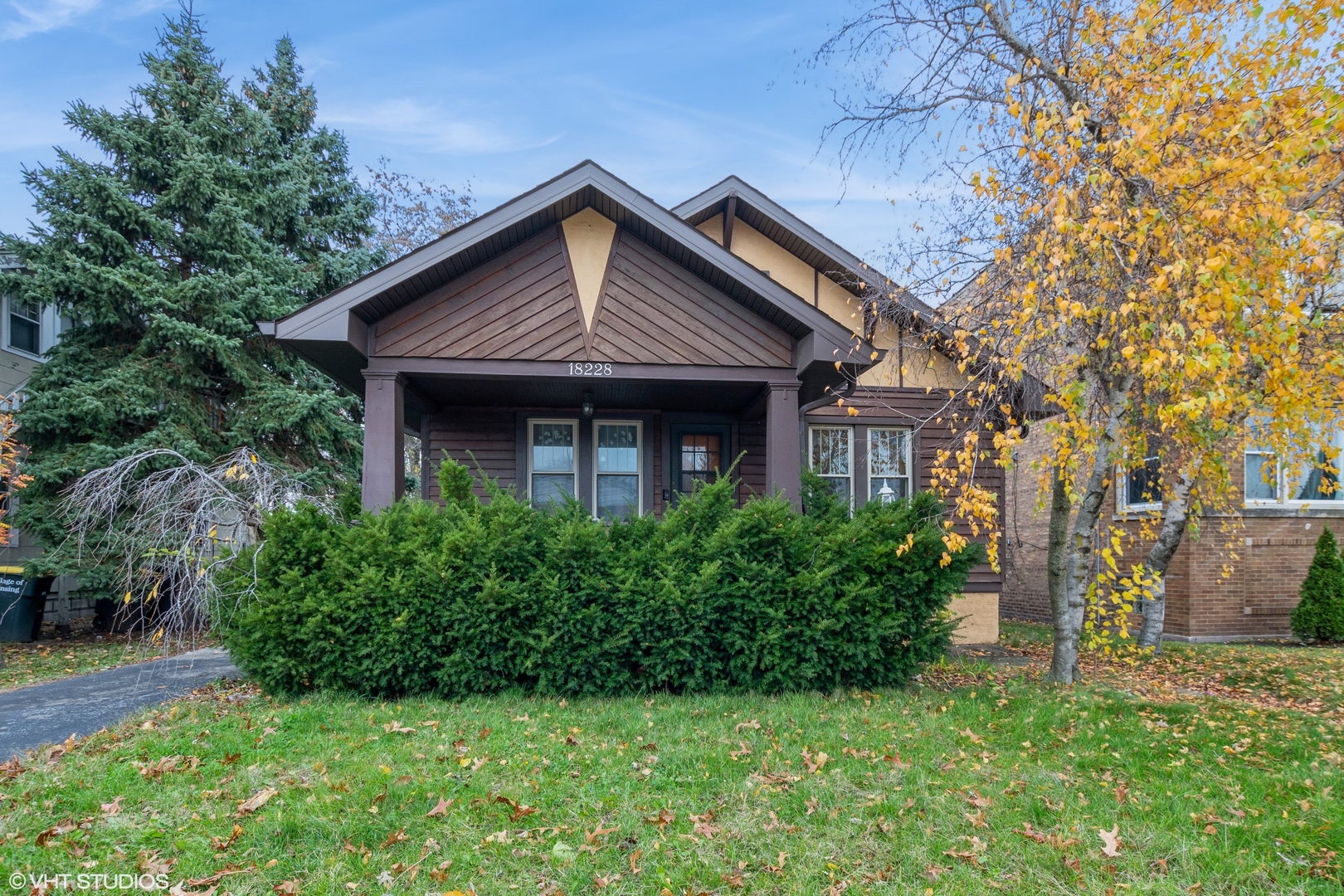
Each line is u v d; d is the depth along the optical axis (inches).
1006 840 148.7
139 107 513.7
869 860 141.5
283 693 247.8
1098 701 262.1
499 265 319.3
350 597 245.8
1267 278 192.4
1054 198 208.2
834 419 451.2
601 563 261.0
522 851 141.9
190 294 481.1
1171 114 216.1
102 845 141.4
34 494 452.8
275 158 585.9
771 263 456.8
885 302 317.4
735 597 259.0
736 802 164.7
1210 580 468.8
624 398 406.0
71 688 283.3
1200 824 159.5
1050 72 246.4
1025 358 249.1
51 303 466.6
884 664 270.1
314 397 520.4
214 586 268.4
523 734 208.7
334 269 581.0
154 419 478.6
